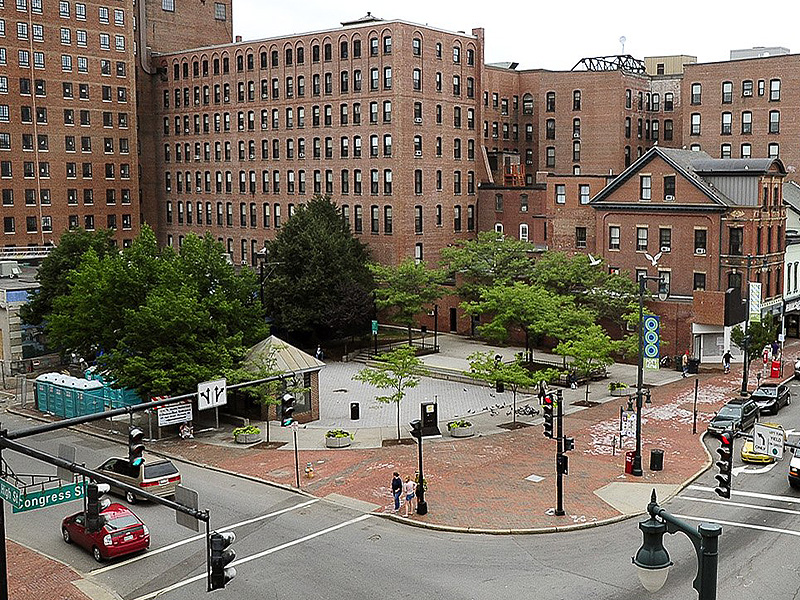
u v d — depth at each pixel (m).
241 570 28.59
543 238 91.06
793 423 48.00
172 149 110.62
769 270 68.38
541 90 110.69
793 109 90.31
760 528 31.92
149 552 30.50
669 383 58.06
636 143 109.50
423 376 62.03
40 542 31.88
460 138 91.88
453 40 89.75
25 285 71.19
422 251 88.06
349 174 88.81
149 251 53.12
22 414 53.81
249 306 53.78
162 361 45.50
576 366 53.84
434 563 29.06
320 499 36.12
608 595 26.08
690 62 120.94
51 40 102.12
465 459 41.41
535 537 31.66
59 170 103.81
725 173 66.38
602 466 40.12
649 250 69.75
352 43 86.88
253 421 49.72
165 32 115.31
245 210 101.25
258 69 96.88
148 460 40.09
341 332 75.19
